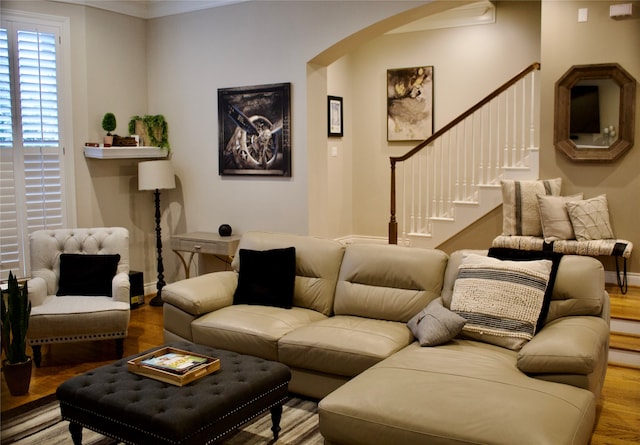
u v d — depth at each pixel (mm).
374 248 4082
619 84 5172
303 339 3570
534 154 5844
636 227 5266
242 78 5691
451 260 3818
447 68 7387
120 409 2699
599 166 5352
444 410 2451
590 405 2600
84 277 4715
